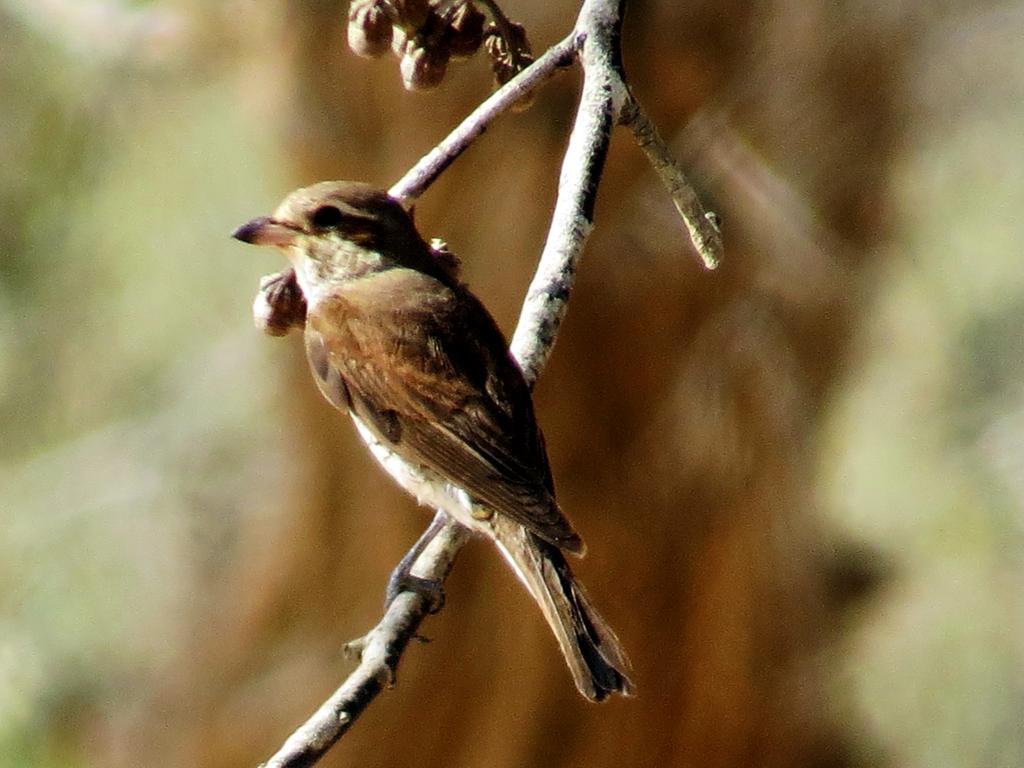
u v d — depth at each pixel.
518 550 8.25
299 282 8.78
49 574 14.43
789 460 11.30
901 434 16.25
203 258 15.30
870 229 11.84
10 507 15.12
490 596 11.01
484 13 8.46
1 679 13.96
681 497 11.17
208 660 11.93
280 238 9.09
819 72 11.56
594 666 7.83
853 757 11.84
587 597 8.06
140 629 13.66
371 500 11.23
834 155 11.57
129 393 15.41
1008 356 16.58
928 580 15.80
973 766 15.33
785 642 11.27
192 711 11.91
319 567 11.39
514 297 11.09
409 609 7.66
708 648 11.18
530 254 11.09
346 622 11.34
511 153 11.05
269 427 12.23
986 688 15.52
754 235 11.37
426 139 11.08
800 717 11.23
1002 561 15.85
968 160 17.34
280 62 11.39
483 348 8.73
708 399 11.20
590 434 11.13
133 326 15.56
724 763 11.20
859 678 13.88
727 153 11.38
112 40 15.38
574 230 8.11
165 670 12.27
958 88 17.22
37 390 15.95
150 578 13.72
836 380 11.63
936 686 15.51
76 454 15.31
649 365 11.19
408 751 11.02
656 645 11.14
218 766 11.67
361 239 9.01
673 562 11.16
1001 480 16.19
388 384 8.67
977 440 16.39
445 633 11.04
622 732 10.99
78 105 15.71
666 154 8.29
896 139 12.06
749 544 11.23
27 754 13.80
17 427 15.85
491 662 11.02
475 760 11.02
